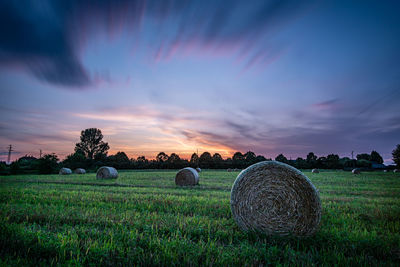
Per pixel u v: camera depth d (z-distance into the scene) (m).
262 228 6.62
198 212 7.51
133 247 4.46
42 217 6.48
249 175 7.05
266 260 4.09
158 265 3.84
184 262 3.87
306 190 6.33
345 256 4.40
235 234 5.65
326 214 7.38
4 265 3.64
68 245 4.51
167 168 58.38
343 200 10.03
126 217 6.55
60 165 51.00
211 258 4.08
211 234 5.42
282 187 6.63
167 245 4.46
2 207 7.55
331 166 59.94
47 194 11.02
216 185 16.55
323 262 4.07
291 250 4.52
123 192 12.23
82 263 3.79
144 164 58.59
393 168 55.59
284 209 6.50
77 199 9.54
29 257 4.11
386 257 4.36
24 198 9.81
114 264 3.87
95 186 15.45
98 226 5.79
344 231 5.55
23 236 4.84
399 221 6.53
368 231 5.75
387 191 13.40
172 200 9.41
